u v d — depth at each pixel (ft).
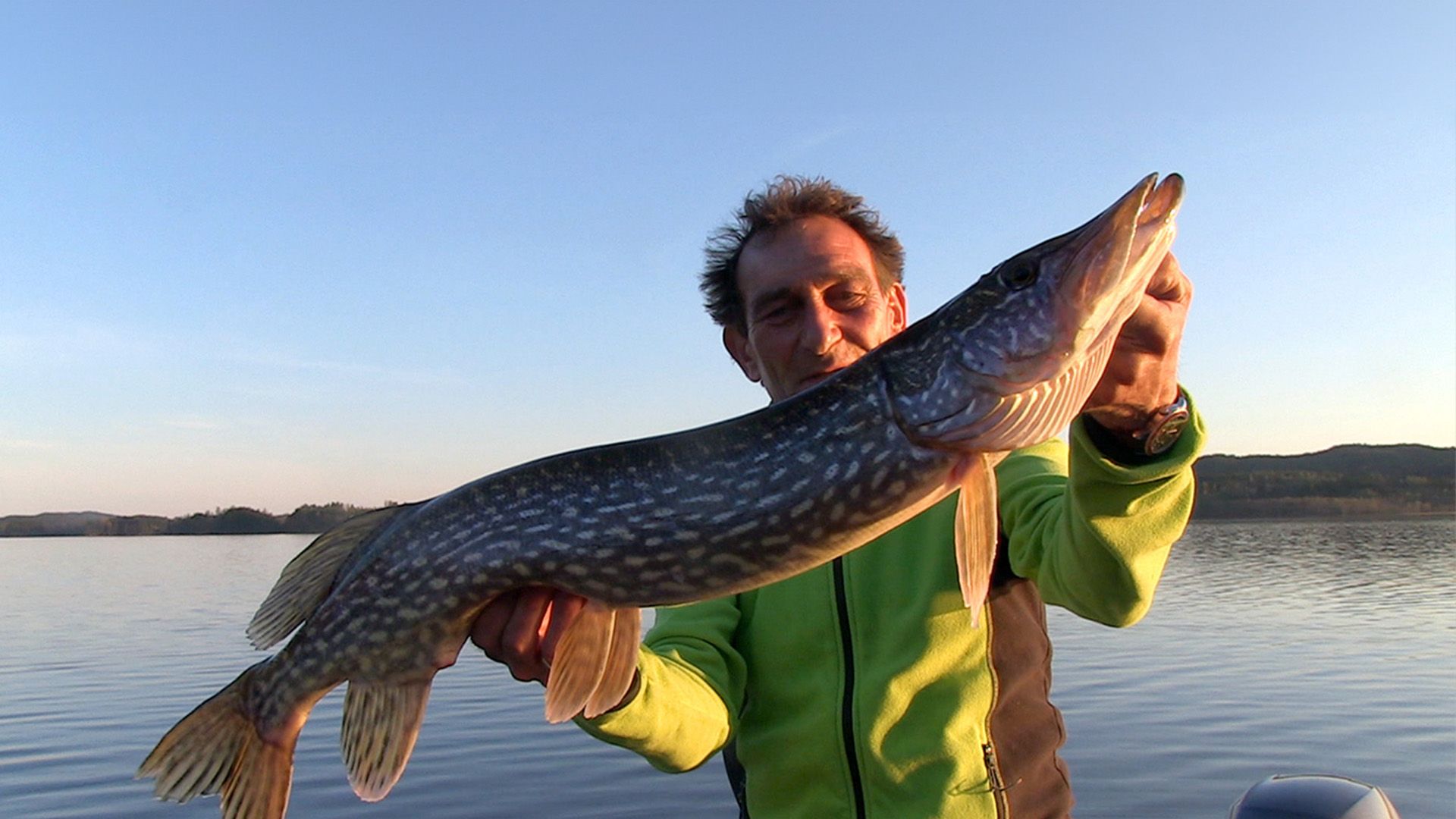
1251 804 2.65
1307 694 10.21
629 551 2.54
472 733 9.46
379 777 2.63
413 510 2.74
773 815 2.78
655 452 2.60
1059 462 2.94
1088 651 13.47
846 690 2.69
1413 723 8.84
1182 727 8.87
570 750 8.66
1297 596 19.65
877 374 2.47
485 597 2.61
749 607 3.00
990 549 2.39
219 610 21.50
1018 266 2.31
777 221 3.07
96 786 7.80
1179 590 21.15
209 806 7.26
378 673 2.68
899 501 2.44
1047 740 2.72
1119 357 2.08
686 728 2.70
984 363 2.32
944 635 2.65
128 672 13.16
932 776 2.56
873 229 3.19
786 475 2.49
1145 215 2.17
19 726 9.95
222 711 2.80
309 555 2.85
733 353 3.63
